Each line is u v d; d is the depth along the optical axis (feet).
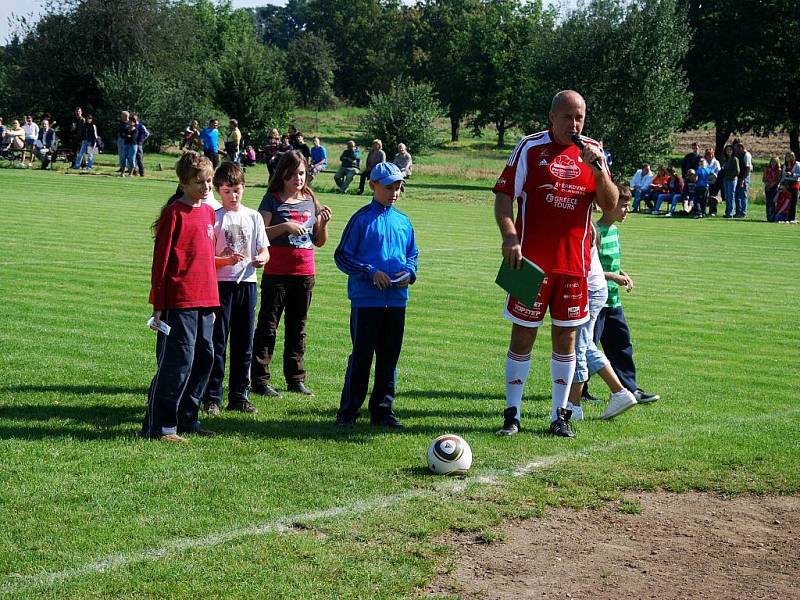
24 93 151.23
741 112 200.54
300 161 23.81
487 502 16.10
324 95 311.47
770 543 14.87
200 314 19.81
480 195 110.32
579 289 20.77
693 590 12.98
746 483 17.67
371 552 13.73
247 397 22.53
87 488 16.08
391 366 21.22
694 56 199.21
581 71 130.41
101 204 73.51
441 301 39.83
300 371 24.52
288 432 20.30
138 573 12.76
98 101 153.89
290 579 12.69
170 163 129.49
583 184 20.43
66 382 23.73
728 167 94.63
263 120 167.53
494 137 326.24
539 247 20.56
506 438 20.36
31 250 47.98
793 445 20.22
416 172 142.20
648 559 14.03
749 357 31.12
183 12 170.71
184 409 19.94
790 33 189.16
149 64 160.04
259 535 14.24
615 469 18.20
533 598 12.50
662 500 16.74
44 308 33.73
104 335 29.66
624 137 130.00
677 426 21.91
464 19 299.17
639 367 29.19
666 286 47.11
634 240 70.28
